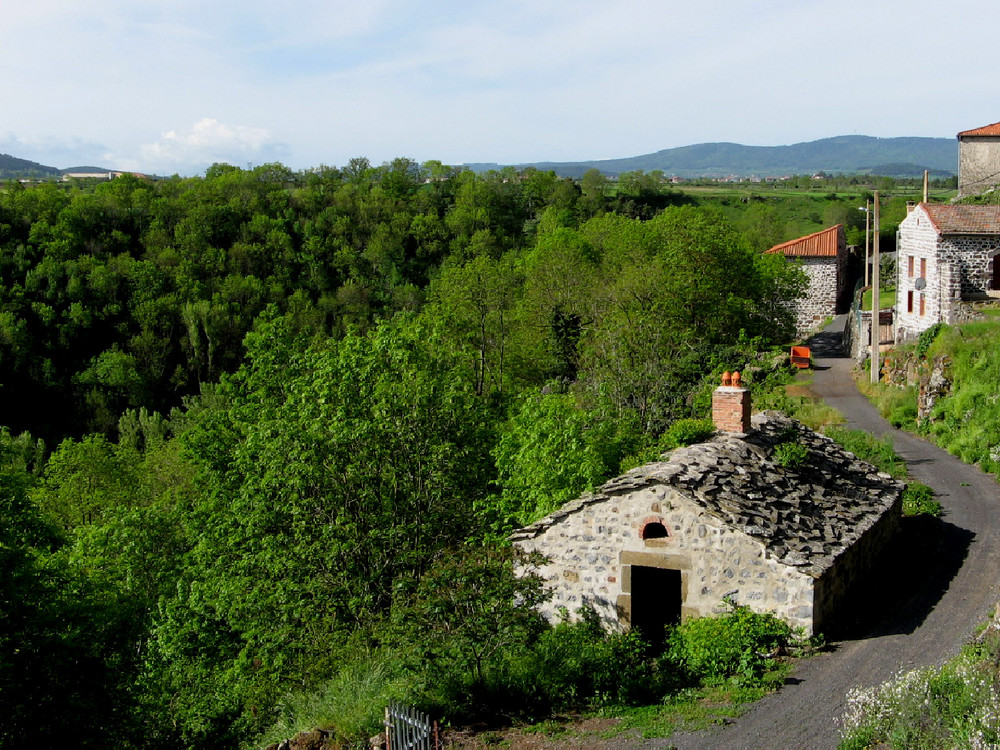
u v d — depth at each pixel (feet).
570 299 154.81
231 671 64.59
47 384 249.75
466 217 369.71
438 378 72.59
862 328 139.23
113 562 86.28
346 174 475.31
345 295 313.12
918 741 33.81
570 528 54.03
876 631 49.55
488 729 42.11
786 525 50.19
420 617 46.11
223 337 279.49
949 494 75.77
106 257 305.94
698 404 91.40
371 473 63.52
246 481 67.72
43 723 61.67
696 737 39.27
